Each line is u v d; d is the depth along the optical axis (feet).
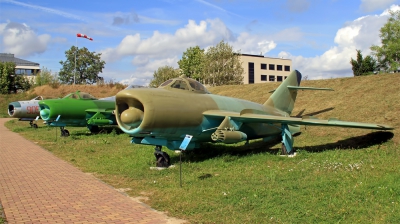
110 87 183.52
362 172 28.94
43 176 33.35
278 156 39.60
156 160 37.32
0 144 60.44
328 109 59.77
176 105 35.70
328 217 19.49
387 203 21.18
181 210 21.80
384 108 51.60
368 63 139.23
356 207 20.80
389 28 141.08
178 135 37.40
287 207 21.49
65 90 176.86
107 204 23.62
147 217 20.74
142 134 34.96
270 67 285.43
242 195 24.53
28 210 22.30
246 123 42.96
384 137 42.29
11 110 88.12
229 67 185.78
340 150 39.91
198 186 27.84
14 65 217.97
